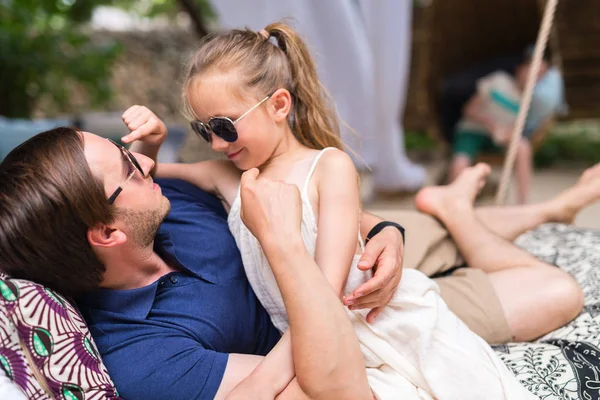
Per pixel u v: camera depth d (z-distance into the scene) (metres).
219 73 1.30
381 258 1.22
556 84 4.08
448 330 1.27
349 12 3.67
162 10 7.73
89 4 6.30
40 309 1.05
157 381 1.14
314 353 1.04
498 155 4.22
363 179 5.06
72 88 5.42
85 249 1.11
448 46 4.73
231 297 1.30
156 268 1.28
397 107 4.20
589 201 1.97
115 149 1.16
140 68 6.20
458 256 1.81
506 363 1.41
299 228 1.10
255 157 1.35
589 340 1.45
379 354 1.22
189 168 1.57
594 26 4.64
